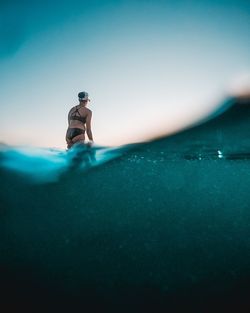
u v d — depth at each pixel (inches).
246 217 167.2
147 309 106.7
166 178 200.5
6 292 114.1
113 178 199.0
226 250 141.7
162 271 127.3
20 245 144.3
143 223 161.6
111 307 107.8
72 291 115.6
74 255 137.9
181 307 107.7
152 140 303.9
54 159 220.7
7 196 176.1
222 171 210.8
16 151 225.0
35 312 104.7
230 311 105.3
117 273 126.1
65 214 167.8
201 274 125.6
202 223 161.3
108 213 168.6
